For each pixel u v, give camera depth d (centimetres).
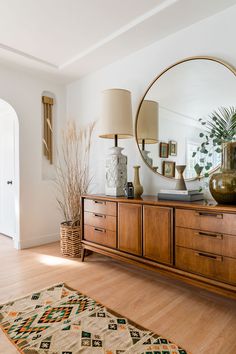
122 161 256
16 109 318
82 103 347
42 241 343
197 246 177
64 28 235
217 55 213
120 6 206
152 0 199
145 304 183
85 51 279
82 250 274
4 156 390
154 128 257
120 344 139
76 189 308
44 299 188
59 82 362
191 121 228
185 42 234
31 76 335
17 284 215
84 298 191
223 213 163
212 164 212
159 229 199
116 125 244
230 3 200
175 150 239
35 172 337
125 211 225
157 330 152
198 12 211
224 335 148
